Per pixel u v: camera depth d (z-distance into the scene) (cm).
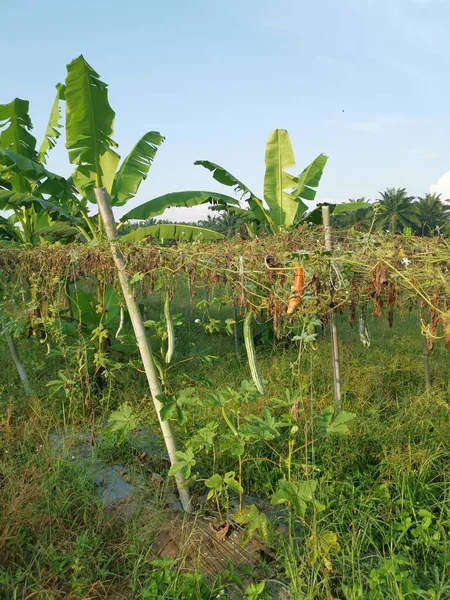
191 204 722
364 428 437
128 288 362
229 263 326
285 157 802
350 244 385
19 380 647
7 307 612
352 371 599
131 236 657
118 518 352
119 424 361
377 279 270
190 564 304
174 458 361
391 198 5244
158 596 267
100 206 361
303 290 288
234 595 278
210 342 802
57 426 505
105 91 631
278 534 322
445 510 323
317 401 512
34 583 290
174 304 933
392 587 250
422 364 620
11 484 360
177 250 352
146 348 369
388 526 315
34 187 764
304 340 291
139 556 304
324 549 275
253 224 842
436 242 354
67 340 686
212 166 782
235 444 329
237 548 312
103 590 286
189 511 356
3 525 317
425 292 264
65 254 463
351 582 274
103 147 659
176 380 601
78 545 307
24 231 741
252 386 357
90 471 408
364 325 368
